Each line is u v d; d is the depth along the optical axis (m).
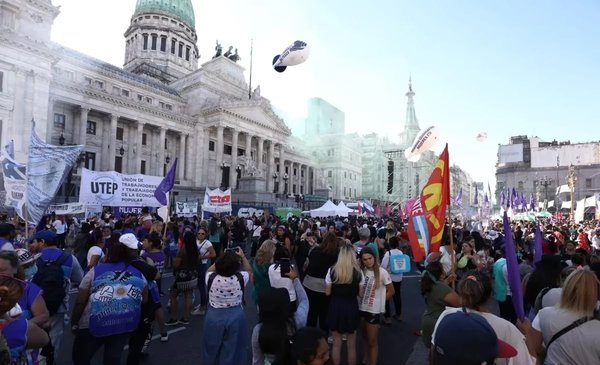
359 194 112.19
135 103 58.53
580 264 8.77
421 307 12.43
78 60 56.91
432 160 111.38
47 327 4.85
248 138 74.06
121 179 18.86
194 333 9.23
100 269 5.50
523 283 7.38
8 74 39.38
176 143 68.75
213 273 5.78
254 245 18.69
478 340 2.37
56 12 44.94
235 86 81.50
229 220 24.84
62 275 6.25
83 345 5.42
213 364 5.43
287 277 6.57
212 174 71.38
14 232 8.13
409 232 9.23
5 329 3.76
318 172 103.88
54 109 52.06
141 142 60.06
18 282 3.61
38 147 10.12
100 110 54.59
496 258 14.59
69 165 10.41
